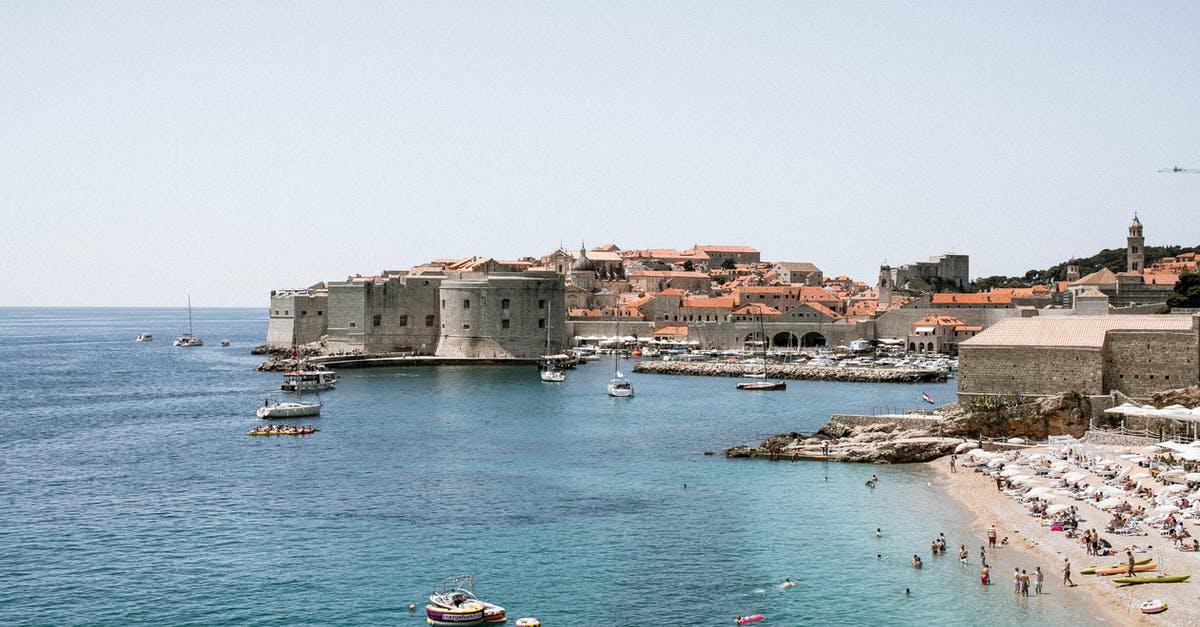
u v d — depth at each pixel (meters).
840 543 80.62
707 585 71.19
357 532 84.56
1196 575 68.69
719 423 150.12
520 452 122.31
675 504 94.00
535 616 65.50
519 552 78.81
